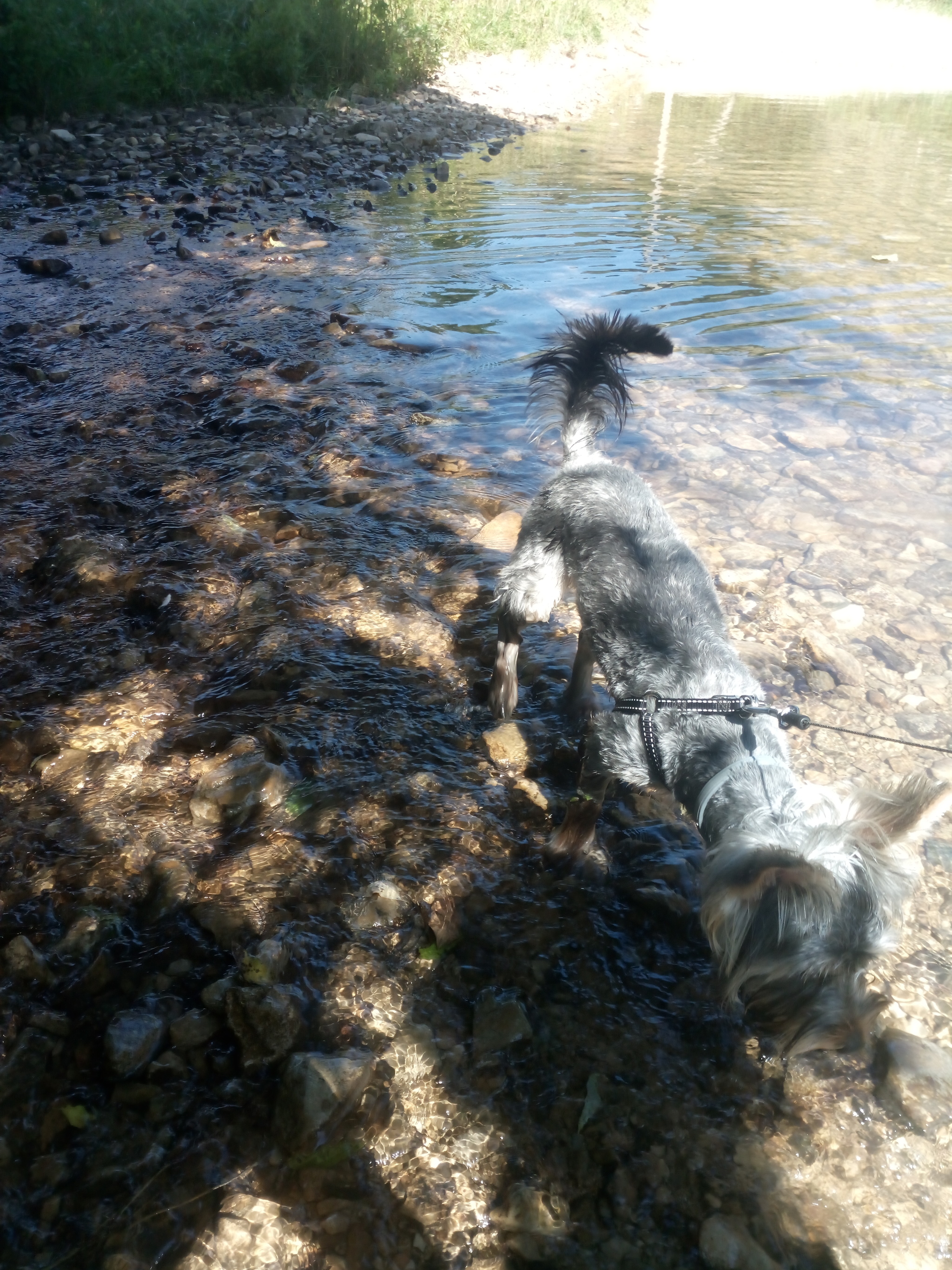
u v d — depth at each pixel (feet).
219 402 5.86
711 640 2.86
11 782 3.15
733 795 2.46
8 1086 2.28
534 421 5.80
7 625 3.89
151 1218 2.08
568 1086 2.39
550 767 3.39
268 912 2.73
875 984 2.63
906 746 3.43
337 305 7.40
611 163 12.07
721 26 27.53
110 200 9.78
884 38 29.12
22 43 11.49
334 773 3.24
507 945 2.73
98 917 2.67
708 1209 2.15
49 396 5.85
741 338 6.97
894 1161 2.26
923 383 6.33
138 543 4.46
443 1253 2.07
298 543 4.54
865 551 4.61
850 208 10.13
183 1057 2.37
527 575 3.47
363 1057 2.31
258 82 13.66
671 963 2.71
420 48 16.03
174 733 3.37
